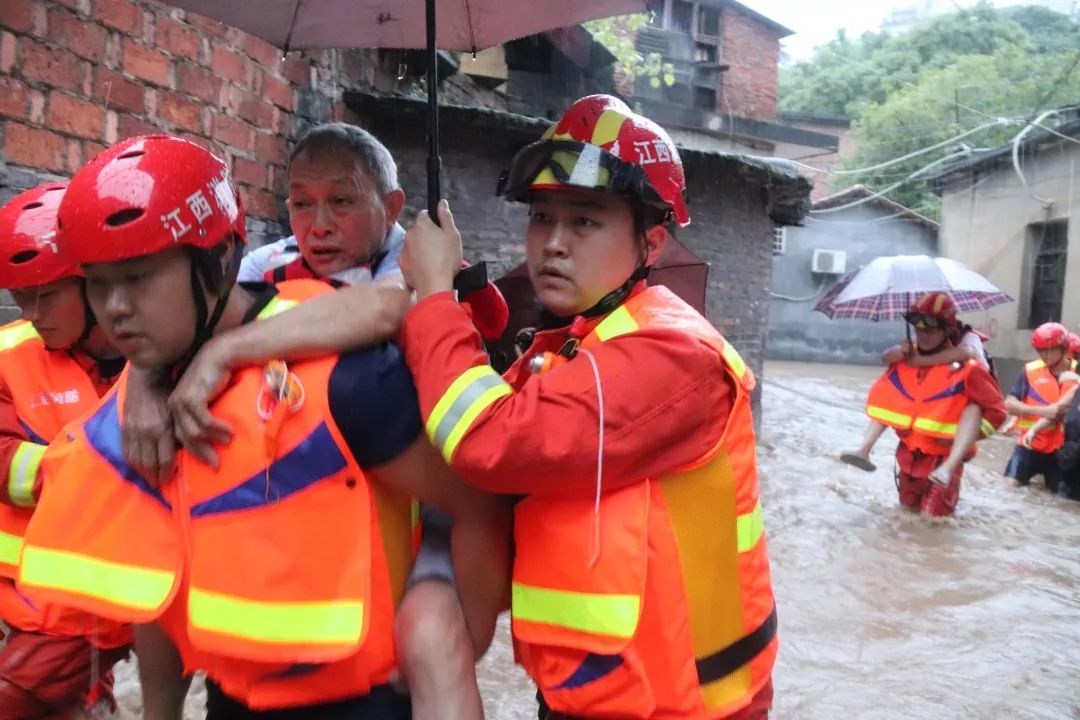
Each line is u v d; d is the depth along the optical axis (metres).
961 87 27.38
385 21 2.76
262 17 2.76
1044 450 7.99
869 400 6.75
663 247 1.79
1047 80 25.67
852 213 24.62
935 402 6.29
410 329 1.52
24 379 2.19
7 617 2.24
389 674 1.51
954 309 6.30
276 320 1.43
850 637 4.19
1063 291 16.02
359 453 1.44
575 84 9.64
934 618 4.47
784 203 10.14
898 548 5.70
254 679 1.46
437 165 1.98
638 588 1.50
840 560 5.38
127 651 2.38
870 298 7.48
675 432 1.52
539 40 8.86
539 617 1.56
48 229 2.06
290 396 1.36
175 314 1.38
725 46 19.41
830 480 7.73
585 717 1.57
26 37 3.31
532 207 1.74
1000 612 4.59
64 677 2.25
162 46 4.08
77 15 3.56
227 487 1.38
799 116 30.97
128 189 1.31
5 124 3.24
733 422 1.64
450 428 1.43
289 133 5.23
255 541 1.37
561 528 1.54
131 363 1.48
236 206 1.47
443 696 1.45
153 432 1.42
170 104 4.15
